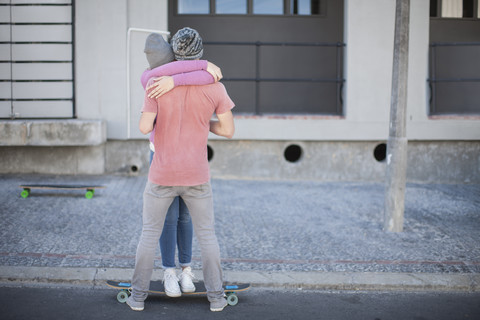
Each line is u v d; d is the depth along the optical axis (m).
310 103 8.70
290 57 8.62
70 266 4.42
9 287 4.09
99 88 7.70
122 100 7.74
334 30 8.59
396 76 5.45
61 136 7.25
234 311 3.78
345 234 5.46
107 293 4.06
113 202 6.40
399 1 5.38
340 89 7.91
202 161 3.59
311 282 4.27
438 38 8.55
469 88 8.63
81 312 3.68
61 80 7.66
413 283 4.28
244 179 7.91
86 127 7.27
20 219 5.62
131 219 5.77
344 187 7.55
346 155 7.97
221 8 8.46
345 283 4.27
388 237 5.39
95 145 7.79
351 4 7.76
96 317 3.60
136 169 7.90
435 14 8.53
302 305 3.92
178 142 3.51
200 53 3.55
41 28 7.58
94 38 7.64
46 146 7.72
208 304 3.90
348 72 7.81
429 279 4.35
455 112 8.62
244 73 8.58
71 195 6.65
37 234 5.17
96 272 4.32
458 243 5.22
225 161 7.89
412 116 7.84
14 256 4.58
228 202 6.58
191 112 3.49
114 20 7.63
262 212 6.20
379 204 6.66
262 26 8.51
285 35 8.54
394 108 5.48
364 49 7.80
